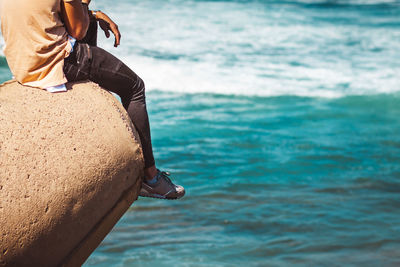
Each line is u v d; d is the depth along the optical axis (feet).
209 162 28.48
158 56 50.49
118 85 10.55
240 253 19.97
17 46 9.75
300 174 27.48
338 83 46.52
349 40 61.82
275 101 41.37
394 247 20.61
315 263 19.43
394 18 76.64
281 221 22.44
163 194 11.62
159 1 76.23
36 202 9.00
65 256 9.71
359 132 34.81
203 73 46.75
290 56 53.72
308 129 35.04
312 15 76.18
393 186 26.25
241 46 56.24
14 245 8.93
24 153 9.05
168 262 19.21
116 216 10.38
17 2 9.57
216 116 36.91
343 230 21.80
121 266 18.95
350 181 26.73
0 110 9.32
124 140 10.12
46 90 9.80
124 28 59.57
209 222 22.27
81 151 9.53
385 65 52.08
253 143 31.78
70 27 9.97
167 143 31.14
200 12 71.20
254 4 80.79
